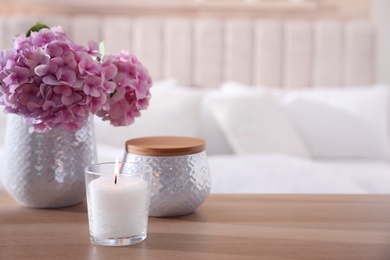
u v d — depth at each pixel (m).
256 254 0.81
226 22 3.04
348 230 0.92
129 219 0.84
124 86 1.00
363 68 3.08
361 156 2.69
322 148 2.66
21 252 0.82
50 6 3.03
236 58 3.03
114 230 0.84
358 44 3.06
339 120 2.68
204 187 1.00
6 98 0.91
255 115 2.50
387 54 3.26
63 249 0.83
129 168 0.94
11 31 2.85
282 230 0.92
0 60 0.93
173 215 1.00
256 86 3.06
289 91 2.89
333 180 1.79
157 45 2.98
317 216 1.00
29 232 0.91
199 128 2.54
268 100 2.59
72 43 0.94
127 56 1.02
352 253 0.81
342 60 3.08
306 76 3.07
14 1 3.00
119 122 1.04
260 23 3.04
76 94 0.92
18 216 1.00
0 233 0.90
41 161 1.01
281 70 3.07
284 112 2.62
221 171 1.82
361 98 2.77
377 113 2.74
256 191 1.74
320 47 3.06
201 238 0.88
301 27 3.05
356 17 3.21
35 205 1.05
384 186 2.15
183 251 0.82
